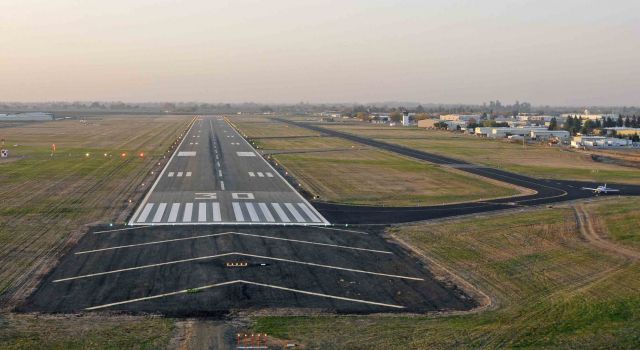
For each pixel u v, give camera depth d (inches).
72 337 1083.9
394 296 1352.1
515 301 1325.0
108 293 1330.0
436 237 1908.2
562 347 1048.2
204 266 1540.4
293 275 1485.0
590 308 1253.7
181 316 1203.2
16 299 1283.2
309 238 1860.2
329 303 1296.8
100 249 1683.1
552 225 2110.0
